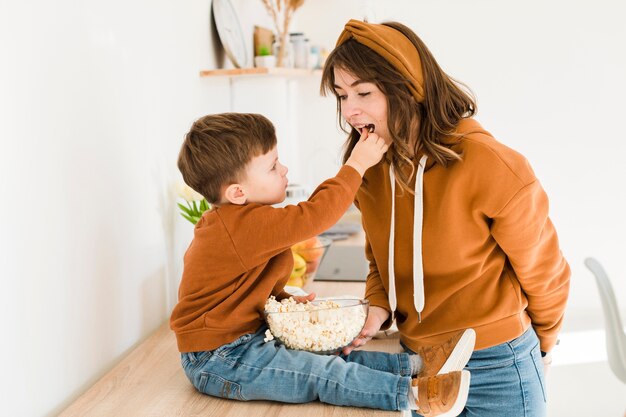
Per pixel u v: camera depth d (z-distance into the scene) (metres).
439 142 1.17
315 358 1.07
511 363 1.22
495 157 1.11
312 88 3.40
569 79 3.43
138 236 1.45
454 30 3.45
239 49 2.30
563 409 2.84
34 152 1.04
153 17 1.57
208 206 1.60
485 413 1.25
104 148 1.28
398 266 1.27
